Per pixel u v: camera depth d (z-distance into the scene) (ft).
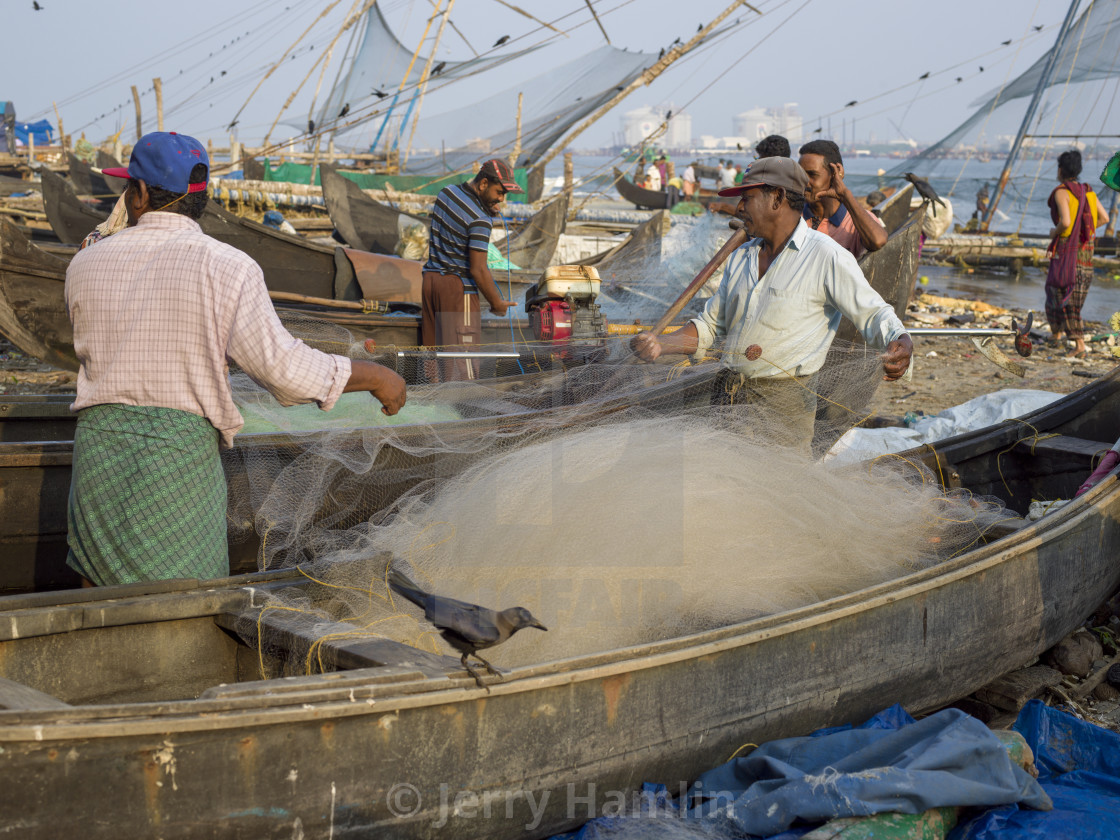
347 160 73.87
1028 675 11.03
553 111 67.10
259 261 27.94
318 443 12.34
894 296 18.66
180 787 5.88
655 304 26.18
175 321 8.18
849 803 7.06
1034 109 70.95
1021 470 14.94
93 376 8.44
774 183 11.43
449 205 18.39
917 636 9.38
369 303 24.08
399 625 8.82
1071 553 11.16
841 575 10.43
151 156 8.27
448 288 18.61
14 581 11.57
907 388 27.12
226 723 5.90
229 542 12.16
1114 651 12.25
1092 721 10.52
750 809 7.34
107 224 9.38
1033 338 35.73
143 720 5.71
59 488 11.62
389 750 6.48
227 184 50.16
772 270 11.93
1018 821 7.44
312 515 12.38
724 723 8.09
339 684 6.41
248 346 8.22
